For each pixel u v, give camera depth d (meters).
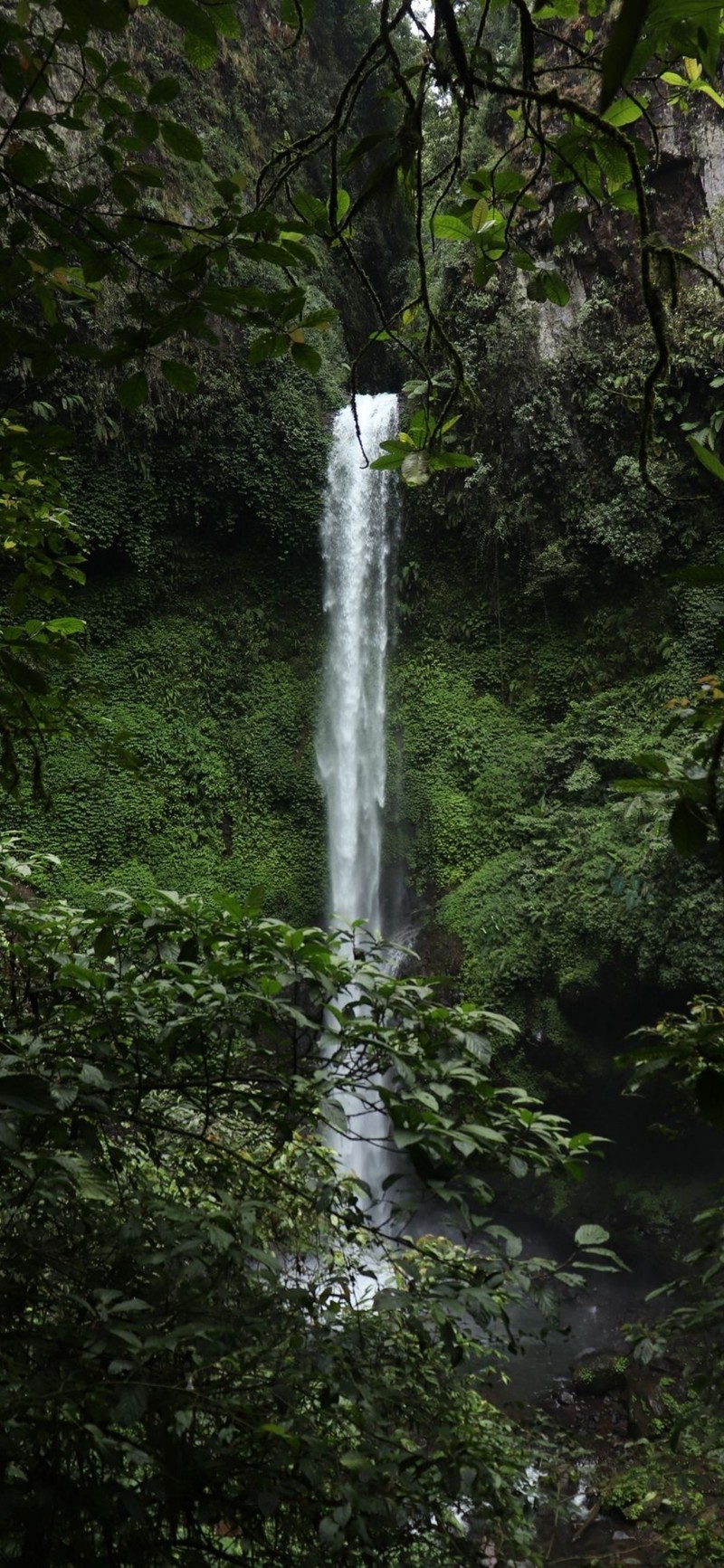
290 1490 1.89
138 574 13.61
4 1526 1.67
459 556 13.87
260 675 14.27
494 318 12.77
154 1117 2.55
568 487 12.67
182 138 1.61
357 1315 2.40
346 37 15.62
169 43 13.00
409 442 1.97
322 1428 2.19
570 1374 8.09
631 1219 10.38
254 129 14.27
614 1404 7.58
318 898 13.82
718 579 1.11
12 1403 1.66
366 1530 1.88
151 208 11.76
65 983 2.29
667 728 1.52
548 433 12.52
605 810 11.84
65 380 11.91
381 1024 2.35
